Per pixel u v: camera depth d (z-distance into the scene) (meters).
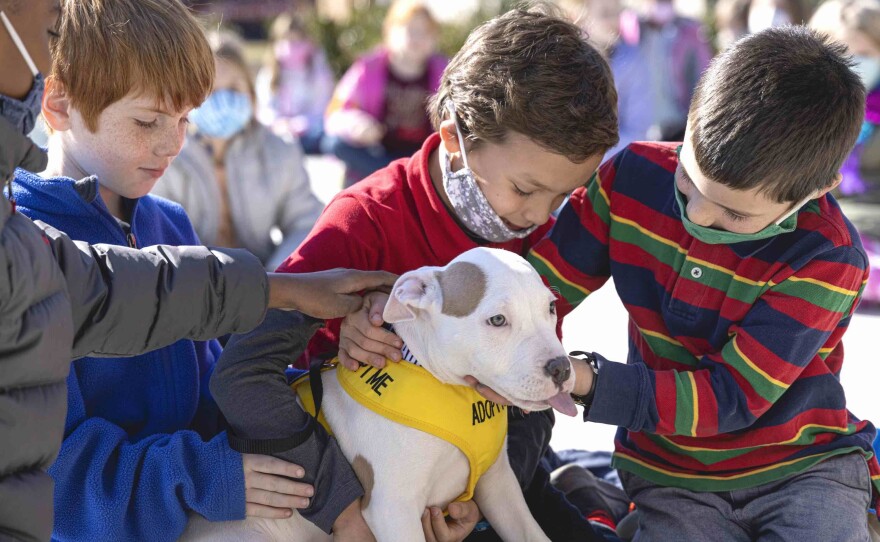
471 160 2.75
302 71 11.51
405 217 2.89
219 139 5.24
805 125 2.39
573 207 3.04
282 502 2.54
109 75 2.57
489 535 2.90
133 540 2.60
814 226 2.62
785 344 2.58
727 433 2.79
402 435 2.54
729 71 2.50
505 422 2.77
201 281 2.26
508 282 2.51
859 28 6.35
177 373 2.84
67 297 2.00
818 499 2.68
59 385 1.97
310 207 5.58
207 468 2.55
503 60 2.69
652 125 8.80
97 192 2.65
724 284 2.71
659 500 2.88
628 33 8.77
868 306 6.24
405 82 7.73
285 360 2.61
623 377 2.62
